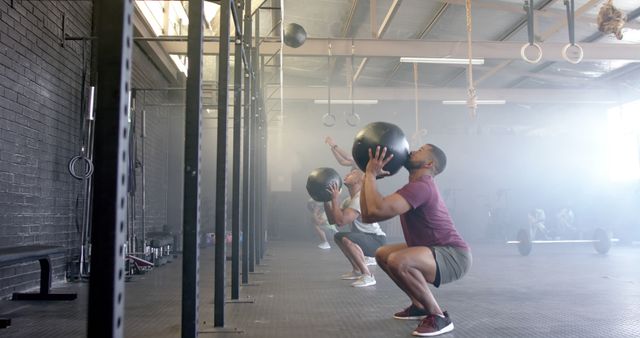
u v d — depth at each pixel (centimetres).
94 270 92
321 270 498
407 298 329
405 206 229
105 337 90
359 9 714
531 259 641
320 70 1021
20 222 346
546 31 747
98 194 93
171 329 241
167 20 706
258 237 580
